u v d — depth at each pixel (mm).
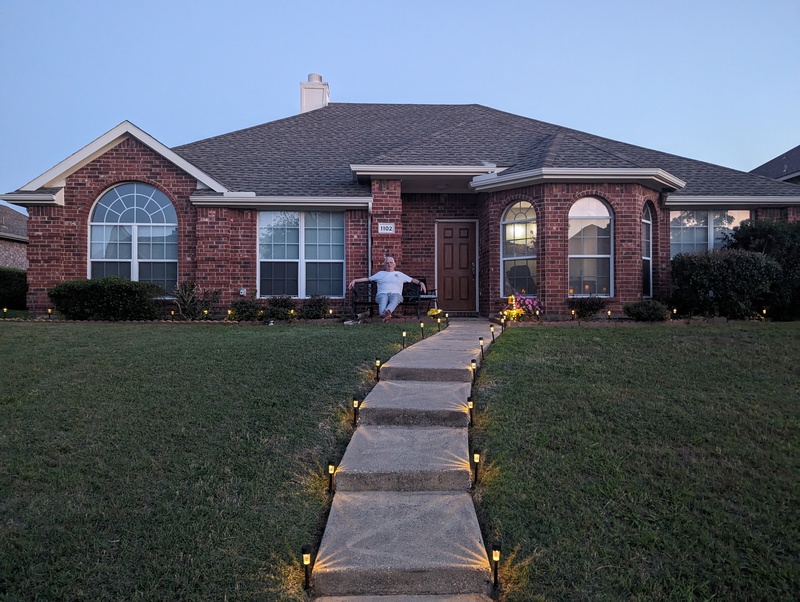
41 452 4863
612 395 6297
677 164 15977
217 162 15500
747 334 9547
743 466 4777
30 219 13375
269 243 14391
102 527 3924
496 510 4199
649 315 11789
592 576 3545
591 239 12961
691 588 3432
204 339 9148
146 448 4980
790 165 19438
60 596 3307
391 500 4426
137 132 13484
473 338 9883
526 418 5668
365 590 3555
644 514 4137
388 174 13758
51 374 6922
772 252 13219
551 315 12586
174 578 3471
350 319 12859
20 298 18562
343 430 5520
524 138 15750
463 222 15562
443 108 19734
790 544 3789
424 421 5707
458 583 3564
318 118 18859
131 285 12492
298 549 3811
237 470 4684
